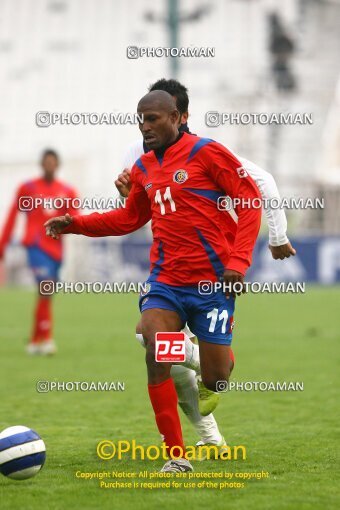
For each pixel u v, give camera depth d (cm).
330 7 13300
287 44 12988
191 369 2227
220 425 2812
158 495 1836
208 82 12450
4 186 11619
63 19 13562
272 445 2448
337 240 9769
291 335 5619
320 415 2983
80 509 1714
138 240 9512
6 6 13750
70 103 12569
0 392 3541
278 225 2259
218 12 13325
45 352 4753
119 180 2333
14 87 12812
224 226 2128
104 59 12988
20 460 1897
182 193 2091
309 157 11600
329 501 1767
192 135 2131
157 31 13362
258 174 2248
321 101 12250
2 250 4925
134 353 4778
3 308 7712
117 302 8612
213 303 2091
